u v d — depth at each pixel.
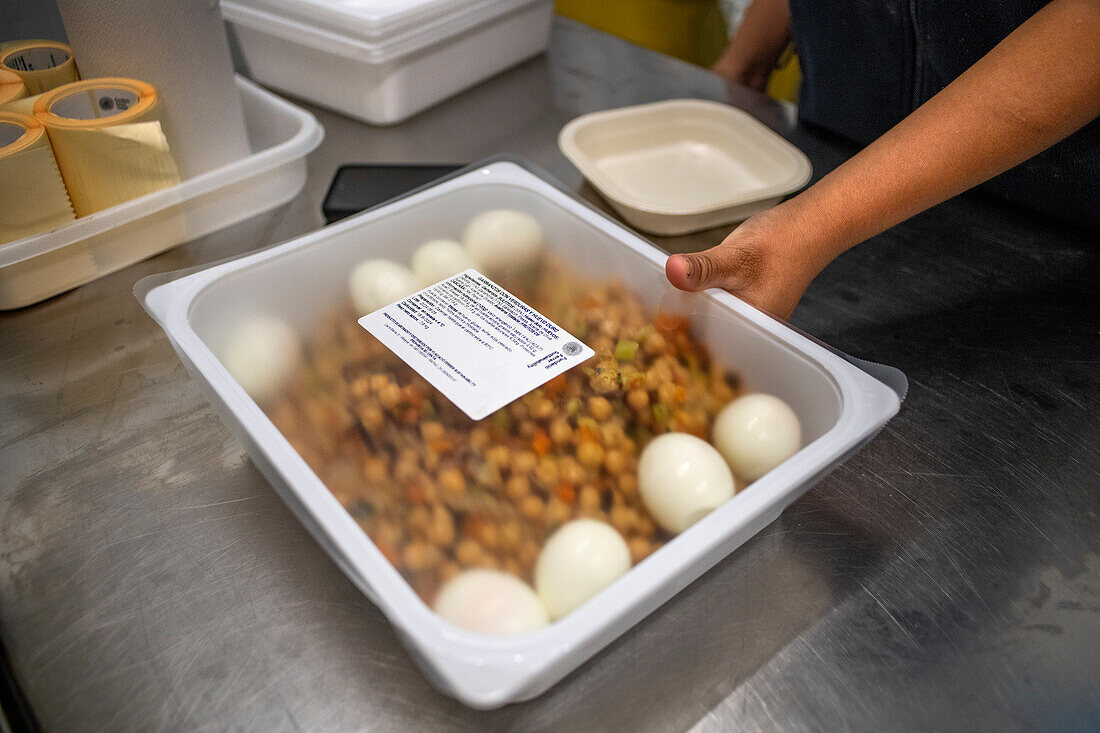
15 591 0.45
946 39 0.73
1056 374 0.61
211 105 0.68
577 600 0.37
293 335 0.49
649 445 0.44
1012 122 0.55
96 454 0.53
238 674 0.42
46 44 0.73
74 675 0.42
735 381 0.48
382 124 0.90
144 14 0.61
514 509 0.40
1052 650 0.44
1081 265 0.72
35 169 0.58
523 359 0.48
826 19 0.82
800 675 0.42
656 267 0.53
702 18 1.45
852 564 0.48
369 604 0.45
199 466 0.52
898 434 0.56
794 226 0.57
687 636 0.44
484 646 0.33
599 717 0.40
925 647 0.44
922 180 0.57
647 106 0.85
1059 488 0.52
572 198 0.59
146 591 0.45
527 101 0.96
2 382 0.58
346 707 0.40
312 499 0.37
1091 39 0.52
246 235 0.73
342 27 0.79
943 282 0.70
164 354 0.61
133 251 0.68
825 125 0.92
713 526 0.37
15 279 0.62
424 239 0.57
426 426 0.44
